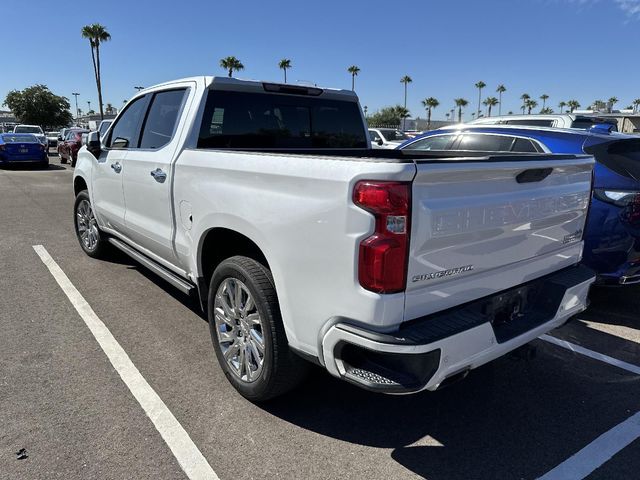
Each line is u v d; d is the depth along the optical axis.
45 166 20.47
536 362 3.75
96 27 43.09
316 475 2.50
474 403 3.19
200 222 3.27
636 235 4.20
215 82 3.69
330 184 2.27
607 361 3.78
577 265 3.27
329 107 4.46
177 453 2.62
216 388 3.25
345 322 2.29
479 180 2.36
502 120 8.00
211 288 3.26
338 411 3.05
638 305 4.95
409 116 73.81
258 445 2.71
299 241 2.45
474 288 2.50
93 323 4.22
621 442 2.80
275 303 2.77
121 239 5.07
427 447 2.75
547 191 2.77
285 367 2.80
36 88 67.50
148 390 3.20
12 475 2.43
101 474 2.45
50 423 2.83
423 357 2.19
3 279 5.33
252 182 2.76
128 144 4.56
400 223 2.10
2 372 3.38
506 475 2.54
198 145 3.62
